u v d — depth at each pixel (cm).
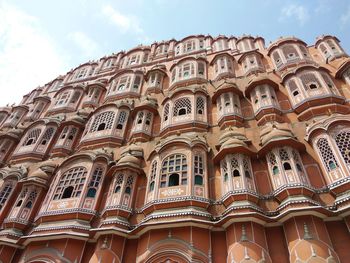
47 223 1577
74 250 1435
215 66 2608
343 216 1193
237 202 1334
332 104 1711
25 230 1691
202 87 2286
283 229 1249
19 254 1571
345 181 1268
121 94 2578
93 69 3528
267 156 1520
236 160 1523
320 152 1459
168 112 2122
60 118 2578
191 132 1883
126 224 1452
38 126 2522
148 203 1468
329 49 2336
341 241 1147
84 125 2430
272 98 1934
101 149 1961
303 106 1783
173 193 1459
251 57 2525
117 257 1345
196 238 1285
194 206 1385
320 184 1372
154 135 2067
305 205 1227
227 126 1855
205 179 1516
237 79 2322
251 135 1739
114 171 1711
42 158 2247
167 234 1328
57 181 1795
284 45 2489
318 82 1873
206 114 2030
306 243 1114
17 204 1802
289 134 1546
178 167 1584
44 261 1417
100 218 1573
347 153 1364
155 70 2714
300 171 1401
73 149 2266
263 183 1462
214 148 1734
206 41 3241
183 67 2645
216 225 1294
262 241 1205
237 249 1173
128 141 2070
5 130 2789
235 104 1991
